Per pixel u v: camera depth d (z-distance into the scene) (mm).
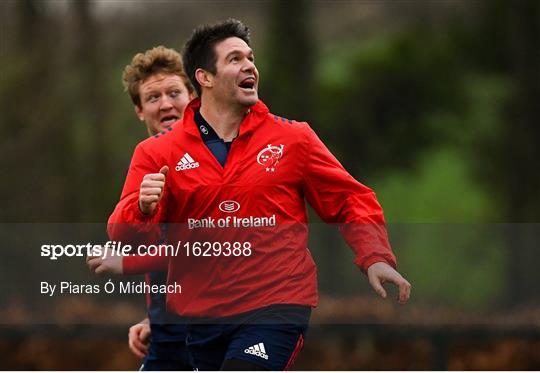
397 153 91250
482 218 83500
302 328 14789
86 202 58844
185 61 15773
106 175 61281
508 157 71562
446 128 92562
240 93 15148
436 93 93875
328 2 99875
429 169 90188
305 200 15594
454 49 95625
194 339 15383
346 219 15117
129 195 15086
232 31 15539
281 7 81688
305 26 82062
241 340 14633
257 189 14906
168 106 18328
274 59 81750
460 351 29266
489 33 94438
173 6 77500
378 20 100562
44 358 30078
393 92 93750
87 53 64062
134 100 18922
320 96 90312
